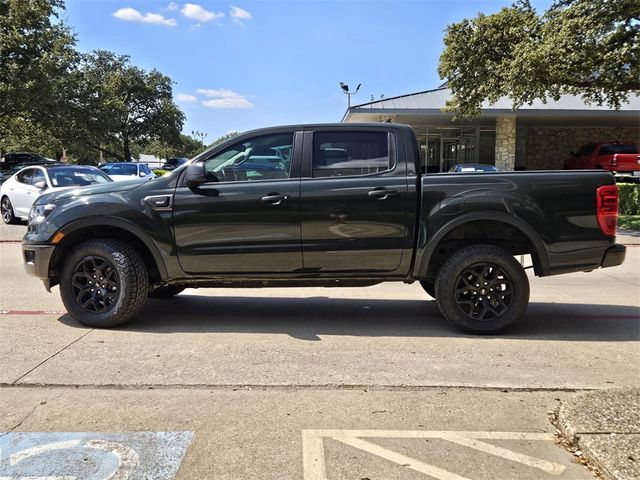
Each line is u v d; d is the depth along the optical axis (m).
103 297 5.51
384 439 3.26
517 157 30.67
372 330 5.57
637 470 2.78
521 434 3.32
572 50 14.37
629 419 3.33
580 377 4.28
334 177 5.36
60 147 51.59
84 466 2.96
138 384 4.06
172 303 6.78
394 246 5.31
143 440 3.24
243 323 5.81
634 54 13.98
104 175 14.59
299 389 4.00
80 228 5.45
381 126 5.45
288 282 5.52
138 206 5.35
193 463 2.99
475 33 17.41
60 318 5.91
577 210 5.28
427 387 4.04
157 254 5.39
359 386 4.05
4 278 8.34
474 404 3.75
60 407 3.67
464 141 29.39
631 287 8.14
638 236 14.14
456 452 3.11
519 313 5.36
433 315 6.23
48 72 30.64
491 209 5.21
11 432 3.33
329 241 5.30
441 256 5.61
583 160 25.89
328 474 2.88
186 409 3.65
